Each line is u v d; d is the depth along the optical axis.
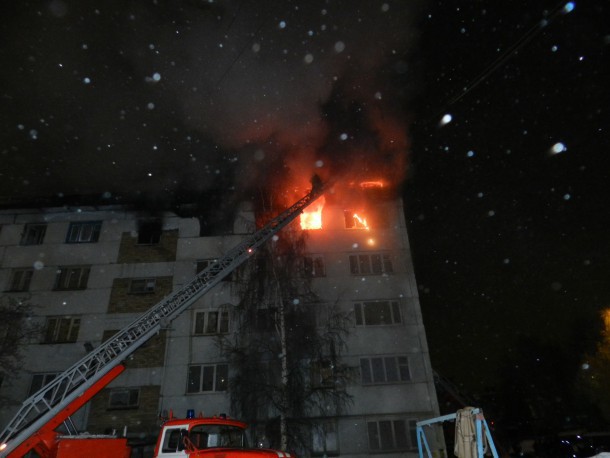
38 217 23.39
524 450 30.22
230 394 18.69
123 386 19.44
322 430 18.42
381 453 18.47
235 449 7.24
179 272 22.05
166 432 7.54
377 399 19.45
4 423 18.48
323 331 20.62
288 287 19.62
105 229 23.16
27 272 22.08
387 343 20.67
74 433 9.12
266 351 18.81
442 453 18.58
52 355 19.97
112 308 21.14
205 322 20.88
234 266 13.19
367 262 22.55
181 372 19.77
